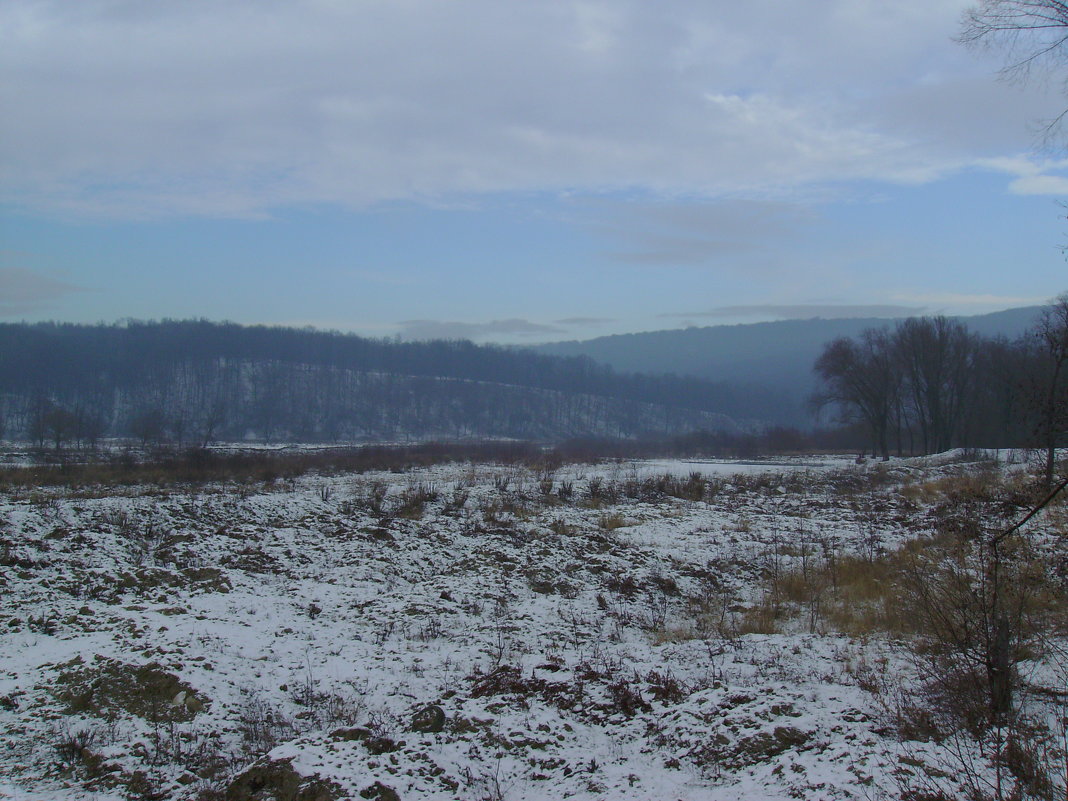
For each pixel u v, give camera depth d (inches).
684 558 637.9
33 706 307.6
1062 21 275.1
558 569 587.8
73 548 546.3
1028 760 221.0
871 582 531.5
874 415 2239.2
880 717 273.4
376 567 577.6
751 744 255.9
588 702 299.6
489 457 1694.1
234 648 378.6
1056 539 602.2
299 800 227.6
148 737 287.6
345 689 334.3
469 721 282.0
